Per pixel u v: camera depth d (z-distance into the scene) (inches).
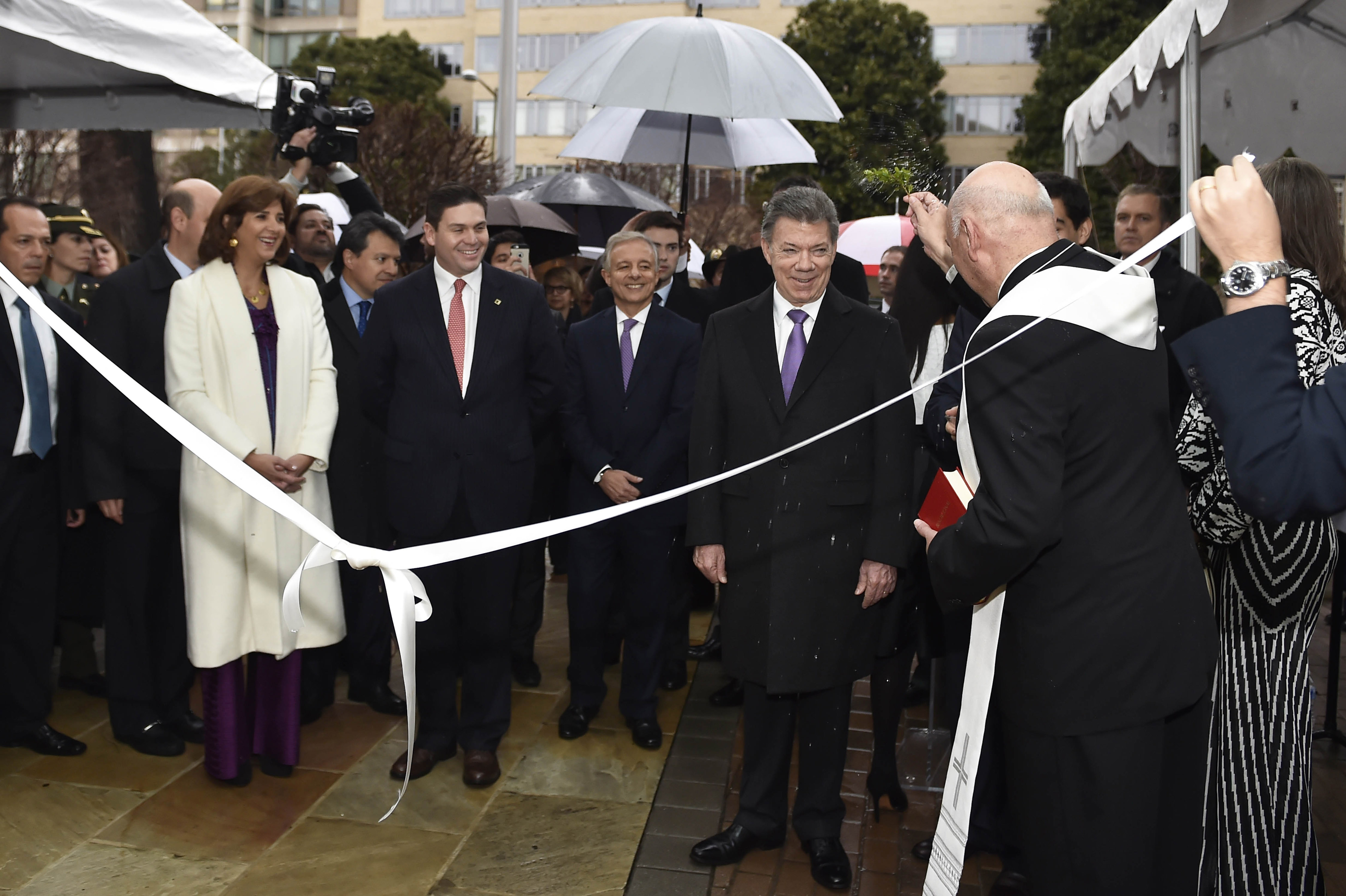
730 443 111.1
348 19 1694.1
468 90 1499.8
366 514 154.3
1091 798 70.6
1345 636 191.8
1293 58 193.6
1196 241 171.2
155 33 141.7
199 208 136.6
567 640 195.0
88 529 155.1
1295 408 54.2
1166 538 71.5
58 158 732.7
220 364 125.9
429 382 130.1
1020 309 70.5
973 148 964.6
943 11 973.8
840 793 111.5
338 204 268.5
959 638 116.1
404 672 46.9
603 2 1441.9
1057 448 68.7
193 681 157.9
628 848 116.6
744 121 206.7
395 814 123.9
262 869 111.1
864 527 108.3
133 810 123.7
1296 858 82.2
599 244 329.7
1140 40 182.1
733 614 110.5
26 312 133.5
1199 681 71.5
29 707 138.3
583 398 147.4
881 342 109.5
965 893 108.3
